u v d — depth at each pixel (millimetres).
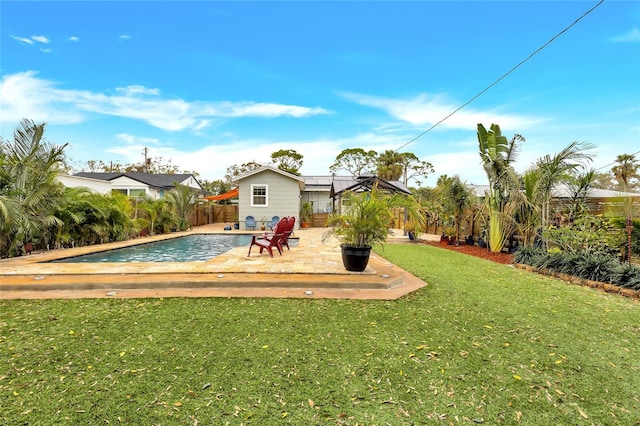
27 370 2672
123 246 10461
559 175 8555
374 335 3508
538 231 9062
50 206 8703
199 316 4000
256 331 3559
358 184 16984
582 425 2109
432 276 6566
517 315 4234
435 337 3477
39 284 5125
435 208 14445
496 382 2607
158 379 2566
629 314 4328
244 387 2479
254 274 5887
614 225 6953
